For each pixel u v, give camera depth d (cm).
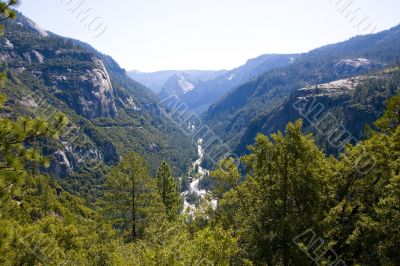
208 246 1798
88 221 3594
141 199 3959
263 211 2181
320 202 2219
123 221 3888
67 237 3344
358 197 2223
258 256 2138
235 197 2722
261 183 2275
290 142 2159
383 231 1859
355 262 2052
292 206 2177
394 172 2089
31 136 1121
